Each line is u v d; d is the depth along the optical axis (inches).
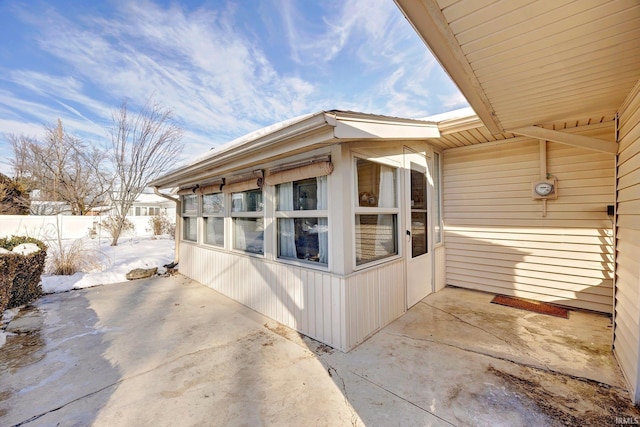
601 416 71.3
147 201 887.1
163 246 406.0
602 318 134.2
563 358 98.7
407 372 92.0
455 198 185.5
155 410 76.1
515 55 65.5
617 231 99.0
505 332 120.1
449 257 189.9
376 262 125.6
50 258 250.4
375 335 119.6
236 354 105.9
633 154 83.4
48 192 569.9
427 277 169.9
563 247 148.5
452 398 79.0
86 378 91.2
